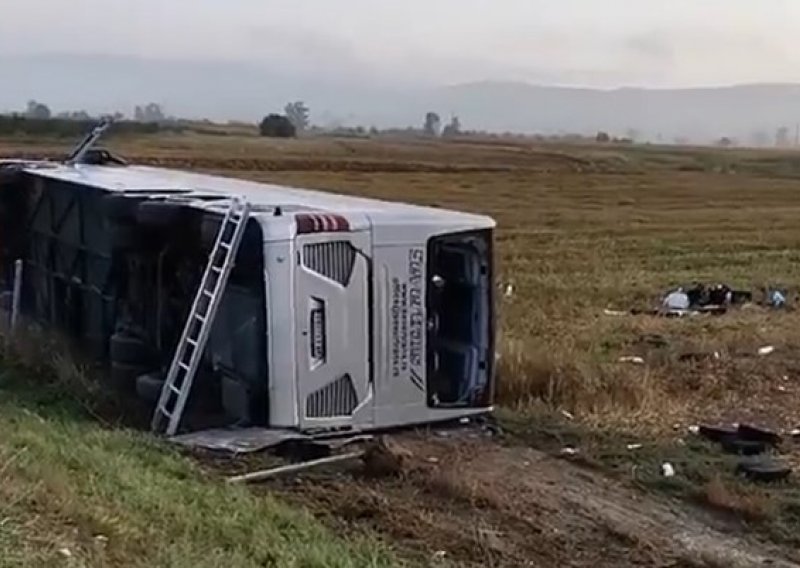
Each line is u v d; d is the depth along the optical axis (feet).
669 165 312.71
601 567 25.30
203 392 34.37
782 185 233.55
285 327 32.45
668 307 68.28
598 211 153.07
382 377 34.24
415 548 25.29
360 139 409.28
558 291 74.08
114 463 26.78
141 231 37.29
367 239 33.63
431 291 34.88
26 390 36.78
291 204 35.91
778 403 42.50
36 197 48.16
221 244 33.22
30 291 49.44
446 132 611.47
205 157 202.28
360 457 31.30
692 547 26.96
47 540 18.45
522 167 263.29
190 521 22.81
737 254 102.53
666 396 41.83
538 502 29.43
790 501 30.37
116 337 37.81
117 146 211.00
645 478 31.99
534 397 39.50
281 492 28.55
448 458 32.71
